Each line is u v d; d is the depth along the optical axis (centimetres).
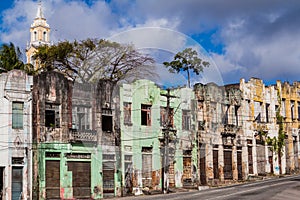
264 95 4528
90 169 2812
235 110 4175
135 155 2242
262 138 4428
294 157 4812
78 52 3195
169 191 3036
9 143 2583
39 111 2717
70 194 2745
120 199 2555
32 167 2648
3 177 2558
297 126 4900
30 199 2605
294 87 4947
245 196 2109
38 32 6706
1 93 2600
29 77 2694
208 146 3591
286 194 2147
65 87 2797
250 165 4259
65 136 2738
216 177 3772
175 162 3066
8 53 3416
